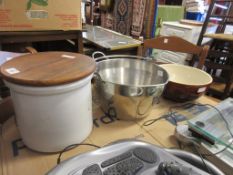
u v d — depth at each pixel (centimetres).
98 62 67
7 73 39
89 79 45
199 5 230
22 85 37
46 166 44
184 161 39
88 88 47
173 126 60
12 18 72
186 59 161
